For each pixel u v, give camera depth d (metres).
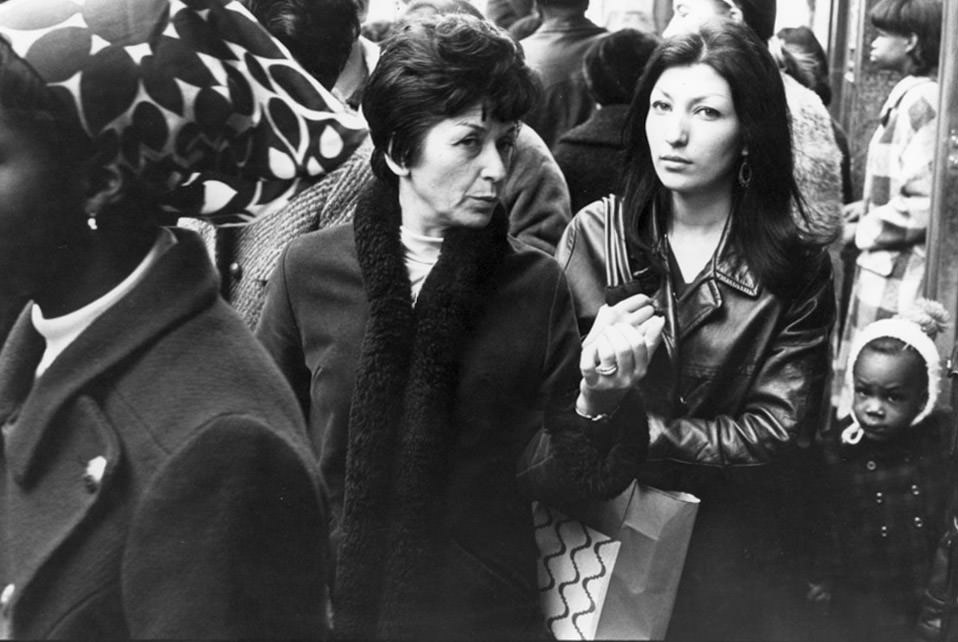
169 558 2.45
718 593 4.66
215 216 2.78
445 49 3.54
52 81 2.53
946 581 5.16
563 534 3.67
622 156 4.95
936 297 7.27
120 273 2.63
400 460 3.49
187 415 2.53
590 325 4.83
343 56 4.93
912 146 7.66
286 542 2.53
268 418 2.58
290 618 2.53
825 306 4.76
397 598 3.45
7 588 2.59
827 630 5.50
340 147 2.76
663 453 4.62
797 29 8.22
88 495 2.51
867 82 9.60
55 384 2.57
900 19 7.82
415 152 3.59
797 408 4.66
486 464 3.57
